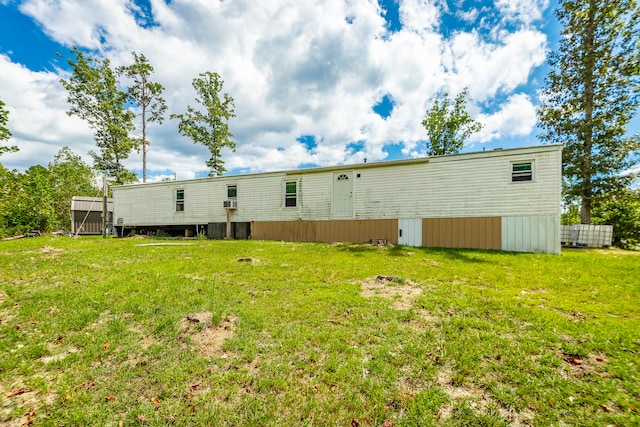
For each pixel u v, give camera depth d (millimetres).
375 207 11867
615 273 5812
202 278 5484
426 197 10906
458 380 2215
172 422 1860
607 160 13930
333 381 2223
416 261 7219
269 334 3029
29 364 2545
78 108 23609
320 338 2889
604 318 3373
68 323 3381
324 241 12875
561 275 5652
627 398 1967
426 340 2830
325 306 3801
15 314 3721
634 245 13391
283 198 13922
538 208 9125
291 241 13094
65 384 2268
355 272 5902
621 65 13727
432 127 25438
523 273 5828
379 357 2539
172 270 6219
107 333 3123
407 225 11219
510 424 1792
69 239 14430
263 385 2193
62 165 32688
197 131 23859
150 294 4406
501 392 2068
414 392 2084
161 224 16922
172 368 2443
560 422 1791
